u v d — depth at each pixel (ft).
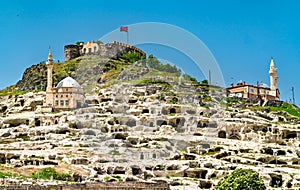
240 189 620.90
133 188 440.45
